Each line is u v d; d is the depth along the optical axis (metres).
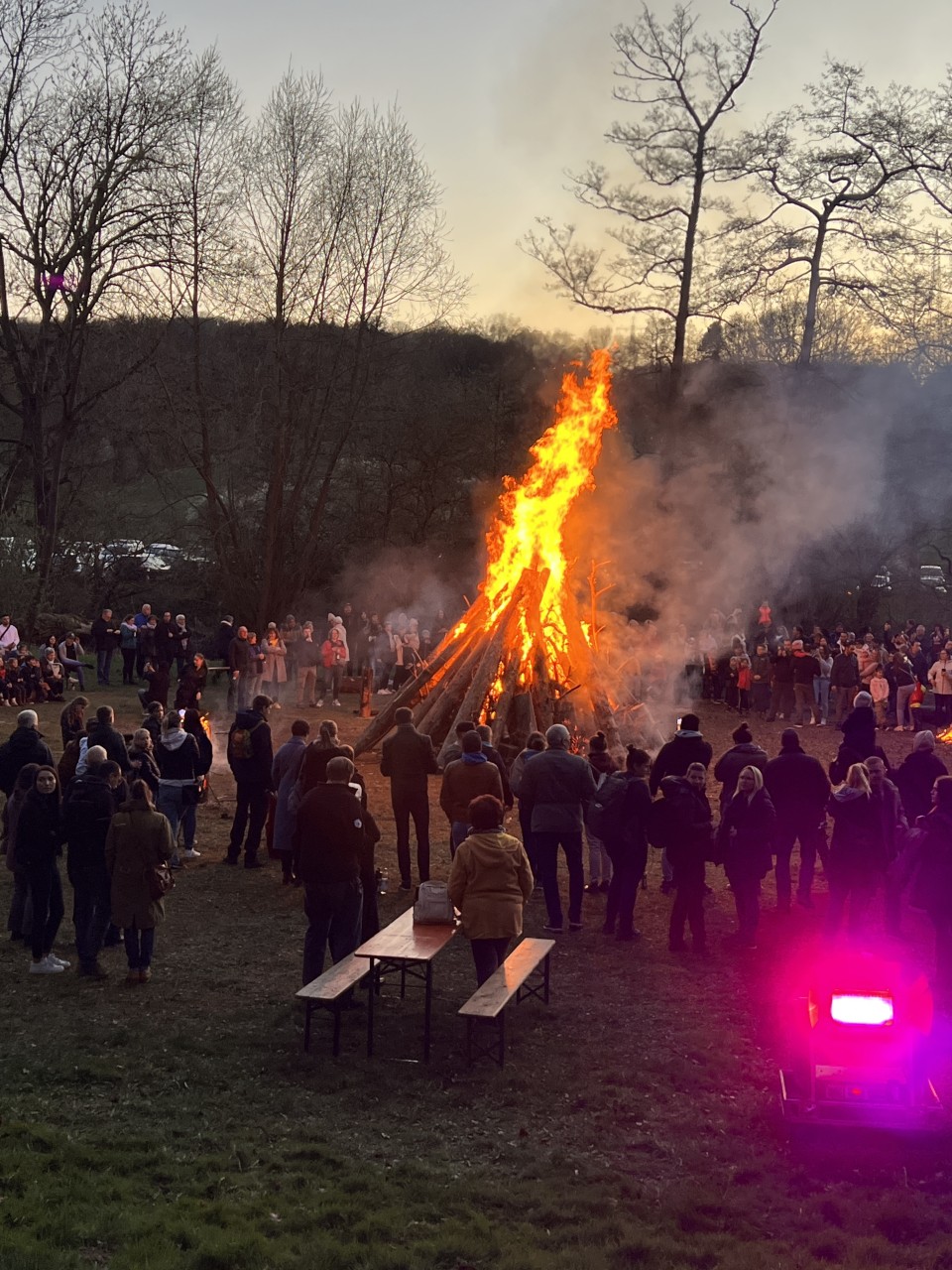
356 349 36.50
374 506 40.47
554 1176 7.25
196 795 14.50
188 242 33.72
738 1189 7.12
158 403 36.62
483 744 13.88
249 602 38.00
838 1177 7.25
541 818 12.19
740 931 11.92
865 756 15.70
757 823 11.78
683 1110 8.24
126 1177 7.08
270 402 37.88
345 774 9.95
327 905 9.85
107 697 27.89
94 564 37.09
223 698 29.05
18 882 11.51
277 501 36.53
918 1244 6.52
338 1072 8.74
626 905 12.08
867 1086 7.48
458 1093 8.45
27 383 34.34
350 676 32.09
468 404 40.53
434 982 10.78
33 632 32.25
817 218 37.09
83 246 33.03
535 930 12.38
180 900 13.18
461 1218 6.68
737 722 27.14
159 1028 9.55
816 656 27.12
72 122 32.47
